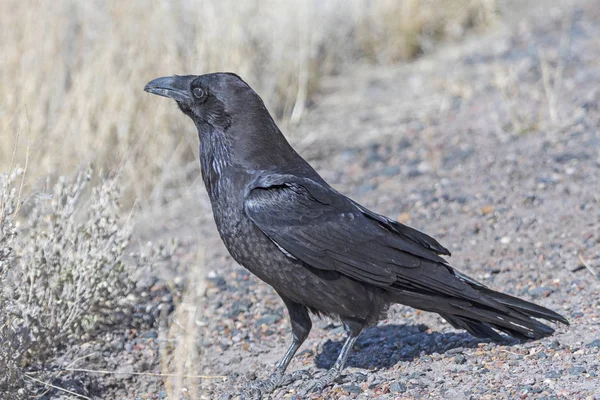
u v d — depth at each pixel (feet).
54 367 30.81
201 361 31.76
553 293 33.78
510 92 56.80
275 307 35.73
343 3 66.95
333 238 27.94
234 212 28.68
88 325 32.24
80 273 30.89
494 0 72.18
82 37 49.24
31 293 29.53
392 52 67.00
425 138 52.95
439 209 42.68
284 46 57.77
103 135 45.24
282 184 28.14
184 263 39.93
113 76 47.62
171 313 35.45
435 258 28.86
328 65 63.67
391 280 28.19
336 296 28.37
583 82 56.39
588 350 28.07
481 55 65.67
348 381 28.45
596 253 36.04
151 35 49.55
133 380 31.12
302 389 28.27
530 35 68.90
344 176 49.29
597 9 74.59
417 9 67.72
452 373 27.63
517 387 25.86
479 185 44.75
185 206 46.78
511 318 28.81
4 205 28.25
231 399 28.78
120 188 34.42
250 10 56.44
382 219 28.81
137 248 41.65
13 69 44.65
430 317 33.91
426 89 60.80
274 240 27.71
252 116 29.25
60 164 42.80
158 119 48.01
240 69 52.42
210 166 29.63
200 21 52.34
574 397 24.77
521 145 48.80
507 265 36.58
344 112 58.44
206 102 29.37
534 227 39.29
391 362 29.96
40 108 43.86
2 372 27.96
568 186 42.42
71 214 32.19
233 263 39.83
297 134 55.01
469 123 53.78
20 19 46.96
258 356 32.17
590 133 48.37
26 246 31.86
